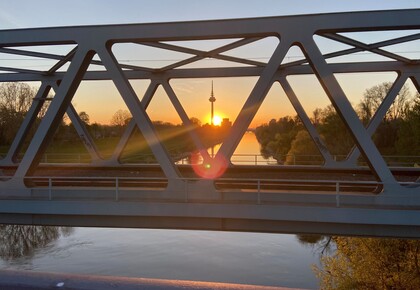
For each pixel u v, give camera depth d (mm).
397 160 45656
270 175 19344
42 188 12062
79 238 33469
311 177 18375
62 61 17375
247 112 11062
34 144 12016
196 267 26547
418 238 10094
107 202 11312
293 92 19625
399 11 10562
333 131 54469
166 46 13656
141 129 11672
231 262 27641
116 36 11758
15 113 60469
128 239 32719
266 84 10992
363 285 18547
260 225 10930
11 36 12453
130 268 26250
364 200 10555
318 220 10289
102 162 22234
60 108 11938
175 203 11016
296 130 65500
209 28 11375
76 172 20688
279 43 10992
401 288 17391
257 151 90250
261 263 27656
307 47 10844
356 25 10672
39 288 1671
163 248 30297
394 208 10117
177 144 57906
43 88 21391
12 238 34719
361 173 19688
